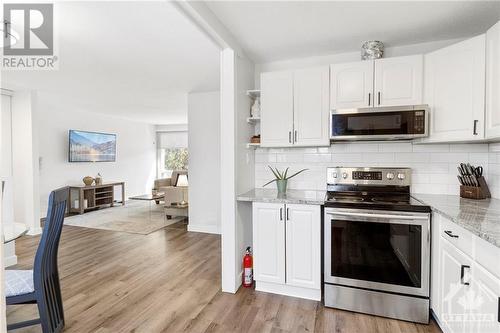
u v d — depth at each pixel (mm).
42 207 5633
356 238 2152
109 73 3482
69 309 2234
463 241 1591
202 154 4602
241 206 2656
